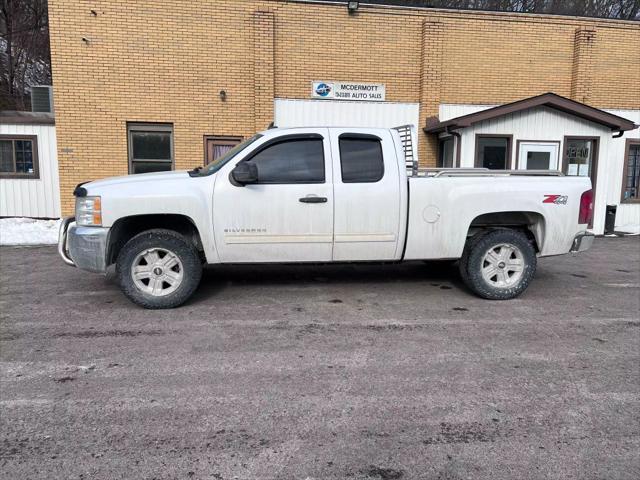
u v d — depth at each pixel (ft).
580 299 20.11
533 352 14.26
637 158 45.03
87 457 9.09
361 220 18.65
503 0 73.20
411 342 14.94
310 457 9.13
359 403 11.16
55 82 37.14
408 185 18.84
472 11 41.24
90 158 38.27
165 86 38.63
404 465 8.92
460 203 19.10
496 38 41.96
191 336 15.34
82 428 10.05
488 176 19.69
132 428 10.06
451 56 41.63
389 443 9.61
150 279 18.03
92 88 37.70
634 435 9.96
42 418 10.43
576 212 19.83
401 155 18.97
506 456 9.21
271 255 18.54
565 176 20.34
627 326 16.70
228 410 10.81
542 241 19.93
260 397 11.40
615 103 43.86
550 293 21.06
